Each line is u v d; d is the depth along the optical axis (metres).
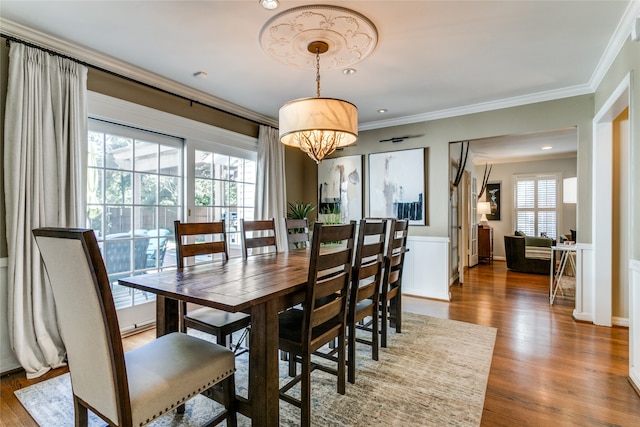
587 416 1.72
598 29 2.27
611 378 2.12
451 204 4.91
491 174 7.92
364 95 3.59
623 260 3.13
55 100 2.36
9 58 2.18
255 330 1.50
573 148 6.23
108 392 1.11
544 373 2.18
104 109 2.73
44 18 2.14
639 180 1.98
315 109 2.34
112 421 1.11
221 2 1.98
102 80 2.72
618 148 3.16
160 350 1.45
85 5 2.00
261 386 1.47
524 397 1.90
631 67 2.13
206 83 3.26
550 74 3.04
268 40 2.40
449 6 2.02
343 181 4.96
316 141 2.56
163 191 3.32
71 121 2.42
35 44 2.30
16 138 2.16
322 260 1.64
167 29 2.28
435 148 4.25
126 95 2.89
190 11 2.07
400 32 2.31
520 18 2.14
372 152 4.74
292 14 2.08
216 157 3.84
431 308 3.73
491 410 1.77
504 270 6.23
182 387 1.27
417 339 2.78
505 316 3.42
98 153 2.81
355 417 1.71
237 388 2.03
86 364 1.18
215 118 3.77
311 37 2.36
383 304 2.58
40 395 1.94
